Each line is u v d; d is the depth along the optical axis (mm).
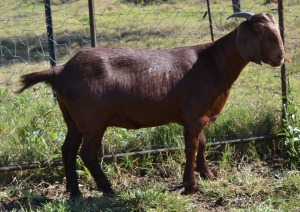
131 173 4281
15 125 4457
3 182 4109
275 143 4535
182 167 4312
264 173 4277
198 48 4043
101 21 7797
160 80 3895
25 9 7973
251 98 5047
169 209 3814
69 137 4004
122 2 7516
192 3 8062
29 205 3854
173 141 4418
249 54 3889
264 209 3791
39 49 7746
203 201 3961
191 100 3939
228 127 4547
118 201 3877
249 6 7191
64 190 4121
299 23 7242
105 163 4262
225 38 4023
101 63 3842
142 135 4418
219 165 4367
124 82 3840
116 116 3887
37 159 4207
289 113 4488
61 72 3863
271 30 3844
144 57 3914
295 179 4082
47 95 4855
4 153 4215
